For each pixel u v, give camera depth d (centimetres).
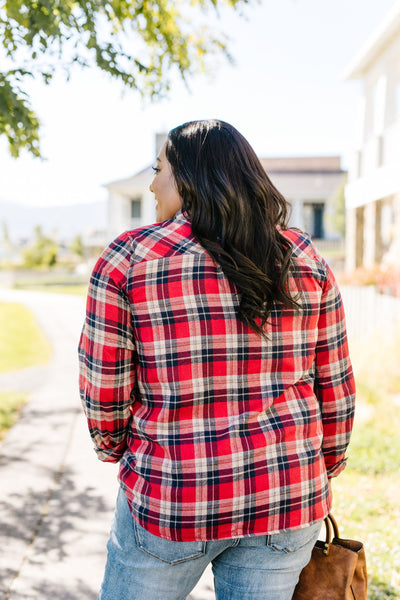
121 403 128
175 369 120
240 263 119
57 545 286
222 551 126
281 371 127
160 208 141
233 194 122
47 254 4431
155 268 122
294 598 146
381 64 1234
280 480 122
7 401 604
